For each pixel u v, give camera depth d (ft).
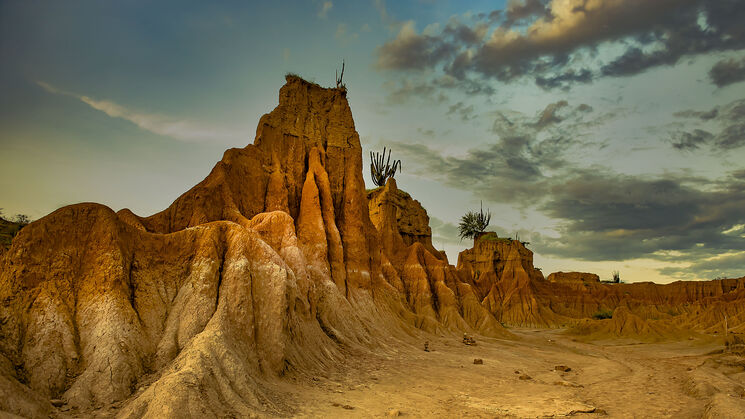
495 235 418.31
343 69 194.49
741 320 247.29
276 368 82.84
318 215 149.89
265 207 142.72
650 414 79.00
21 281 68.23
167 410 53.11
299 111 171.63
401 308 188.44
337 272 150.61
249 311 83.66
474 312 233.14
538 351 174.91
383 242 234.38
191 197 112.57
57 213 76.38
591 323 264.93
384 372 103.60
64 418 54.95
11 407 50.78
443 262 250.16
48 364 61.93
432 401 81.61
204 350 65.98
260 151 149.18
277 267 92.17
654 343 221.25
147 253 84.12
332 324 126.21
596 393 97.35
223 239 94.02
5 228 132.16
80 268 74.54
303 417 64.64
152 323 76.59
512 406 80.89
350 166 178.29
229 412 59.31
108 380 62.13
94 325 68.54
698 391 92.73
